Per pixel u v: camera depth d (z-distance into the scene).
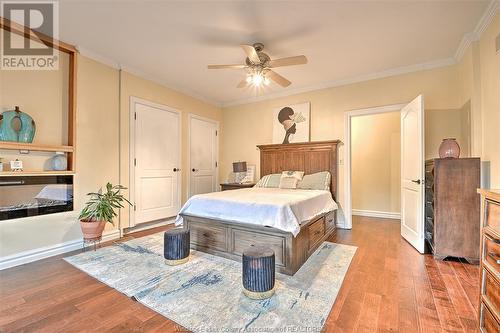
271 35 2.71
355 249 2.91
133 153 3.70
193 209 2.90
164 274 2.21
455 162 2.53
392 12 2.29
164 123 4.21
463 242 2.48
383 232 3.71
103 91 3.31
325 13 2.31
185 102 4.65
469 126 2.86
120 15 2.36
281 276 2.19
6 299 1.80
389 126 4.89
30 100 2.67
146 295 1.85
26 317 1.58
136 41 2.87
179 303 1.74
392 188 4.84
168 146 4.29
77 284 2.04
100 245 3.07
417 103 2.91
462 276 2.17
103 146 3.31
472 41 2.67
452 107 3.26
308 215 2.74
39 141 2.73
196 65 3.54
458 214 2.51
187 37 2.77
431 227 2.89
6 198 2.44
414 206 2.97
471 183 2.47
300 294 1.86
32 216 2.60
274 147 4.66
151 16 2.38
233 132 5.43
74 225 2.94
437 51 3.06
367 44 2.89
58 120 2.90
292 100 4.62
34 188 2.64
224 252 2.63
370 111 3.83
